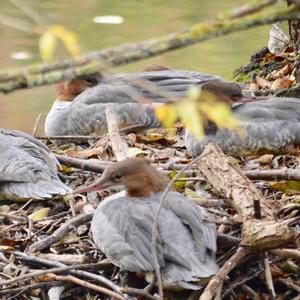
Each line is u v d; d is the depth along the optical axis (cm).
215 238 957
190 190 1177
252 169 1320
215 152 1088
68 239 1091
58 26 602
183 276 902
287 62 1773
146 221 959
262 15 651
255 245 919
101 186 1062
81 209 1197
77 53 609
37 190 1223
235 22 644
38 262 1031
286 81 1659
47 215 1197
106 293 958
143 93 1669
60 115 1759
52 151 1457
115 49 642
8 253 1072
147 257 932
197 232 941
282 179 1168
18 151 1264
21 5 760
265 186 1201
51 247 1085
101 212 1011
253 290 989
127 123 1670
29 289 1005
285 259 1000
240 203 997
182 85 1641
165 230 944
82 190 1073
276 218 998
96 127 1711
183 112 615
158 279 866
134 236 952
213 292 888
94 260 1043
